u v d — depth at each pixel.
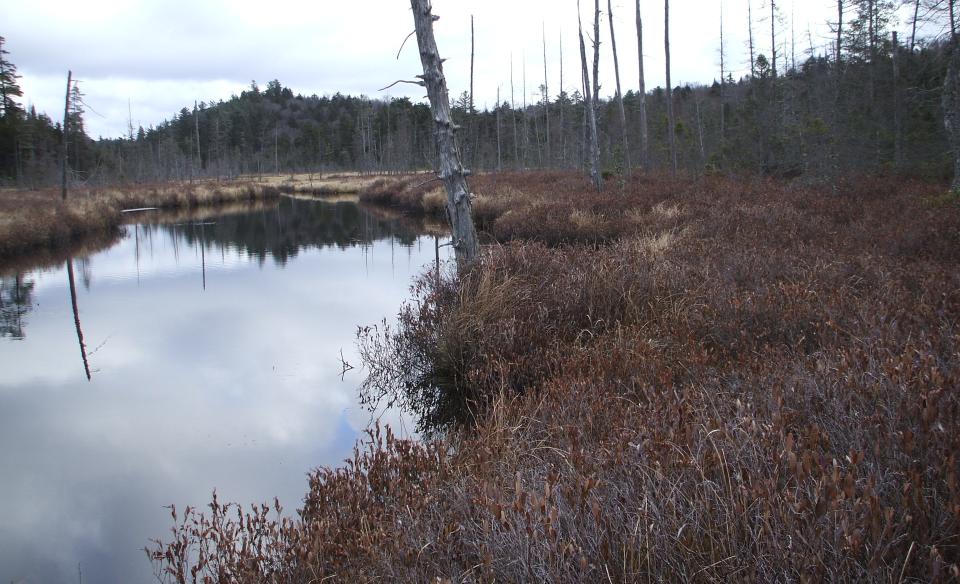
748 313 5.36
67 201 27.19
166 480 4.97
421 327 7.15
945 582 1.92
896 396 2.84
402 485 3.80
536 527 2.41
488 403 5.23
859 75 26.72
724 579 2.14
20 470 5.21
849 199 14.20
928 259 7.49
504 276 7.36
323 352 8.27
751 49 34.12
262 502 4.54
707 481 2.39
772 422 2.78
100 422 6.26
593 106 21.20
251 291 12.98
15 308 11.93
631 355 5.02
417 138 74.81
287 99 142.88
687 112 48.69
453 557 2.71
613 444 3.12
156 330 9.94
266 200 45.44
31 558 3.95
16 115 50.94
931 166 18.88
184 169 78.81
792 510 2.10
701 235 11.00
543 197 20.38
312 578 2.99
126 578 3.73
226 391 7.01
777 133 25.95
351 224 26.50
